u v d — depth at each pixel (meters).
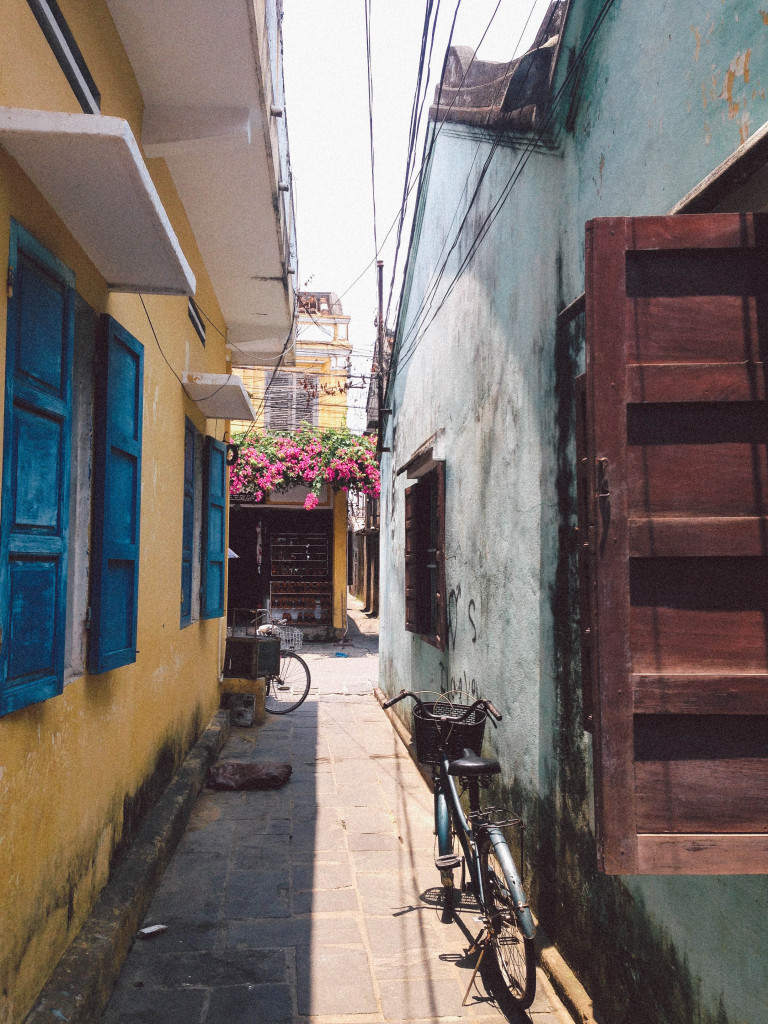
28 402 2.46
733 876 2.03
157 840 4.33
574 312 3.24
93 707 3.37
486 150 4.99
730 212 2.08
